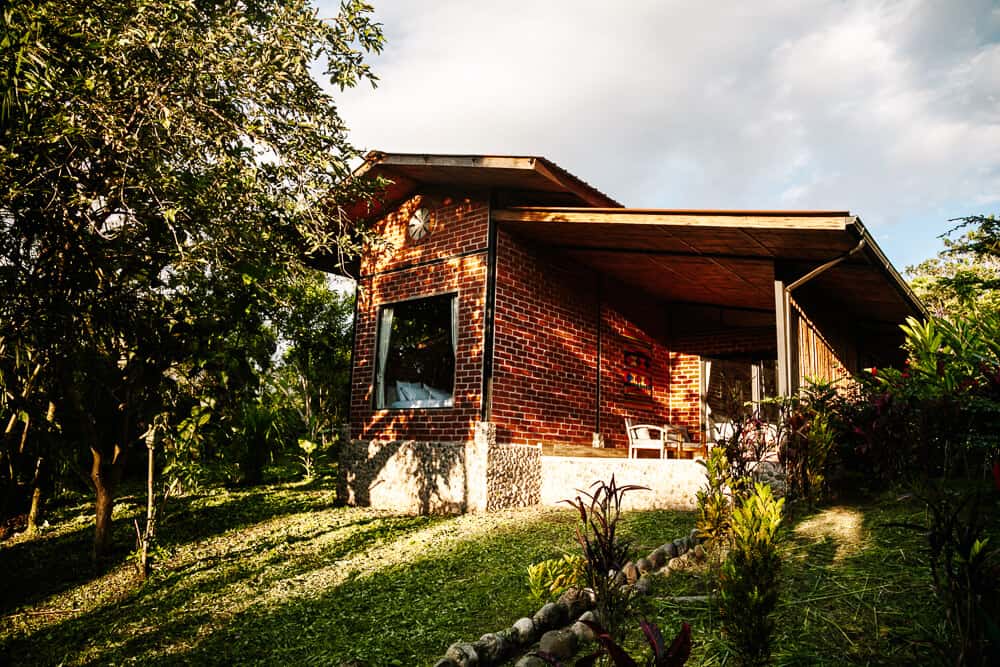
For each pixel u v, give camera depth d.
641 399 12.06
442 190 9.95
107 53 5.17
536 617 4.13
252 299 6.70
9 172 5.06
